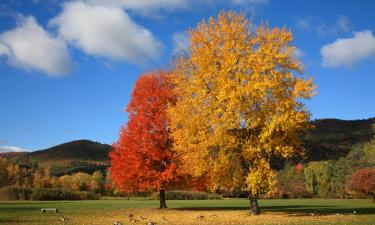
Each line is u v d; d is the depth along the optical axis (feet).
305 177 256.11
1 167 309.83
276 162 315.78
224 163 74.95
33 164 463.01
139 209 115.44
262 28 77.77
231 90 72.84
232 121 72.13
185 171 94.68
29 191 200.03
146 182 103.24
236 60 75.97
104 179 326.85
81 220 79.15
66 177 312.29
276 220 69.21
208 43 78.28
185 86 80.79
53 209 101.91
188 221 72.59
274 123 70.13
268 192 73.51
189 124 76.54
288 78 74.23
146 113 104.99
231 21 78.48
